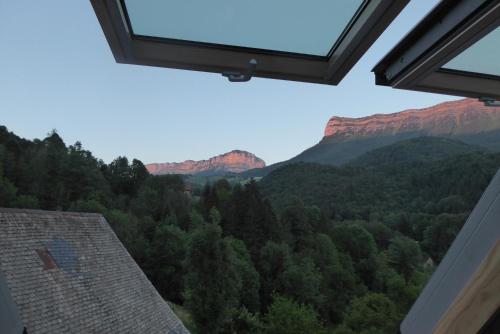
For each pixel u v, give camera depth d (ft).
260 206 157.69
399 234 165.89
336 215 239.30
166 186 227.61
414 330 3.57
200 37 4.71
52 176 172.86
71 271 32.91
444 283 3.27
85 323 29.43
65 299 29.71
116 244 42.52
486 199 2.98
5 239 29.78
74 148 217.56
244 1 4.43
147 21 4.47
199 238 89.51
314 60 5.04
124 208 183.52
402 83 5.05
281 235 155.74
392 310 81.15
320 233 166.81
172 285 125.80
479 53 5.08
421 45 4.44
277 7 4.47
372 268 149.59
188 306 87.04
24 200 143.54
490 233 2.81
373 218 205.98
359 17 4.41
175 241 130.93
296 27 4.73
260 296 120.47
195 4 4.34
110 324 31.71
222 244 90.63
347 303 128.67
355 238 163.22
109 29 4.15
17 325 3.02
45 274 30.12
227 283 88.69
